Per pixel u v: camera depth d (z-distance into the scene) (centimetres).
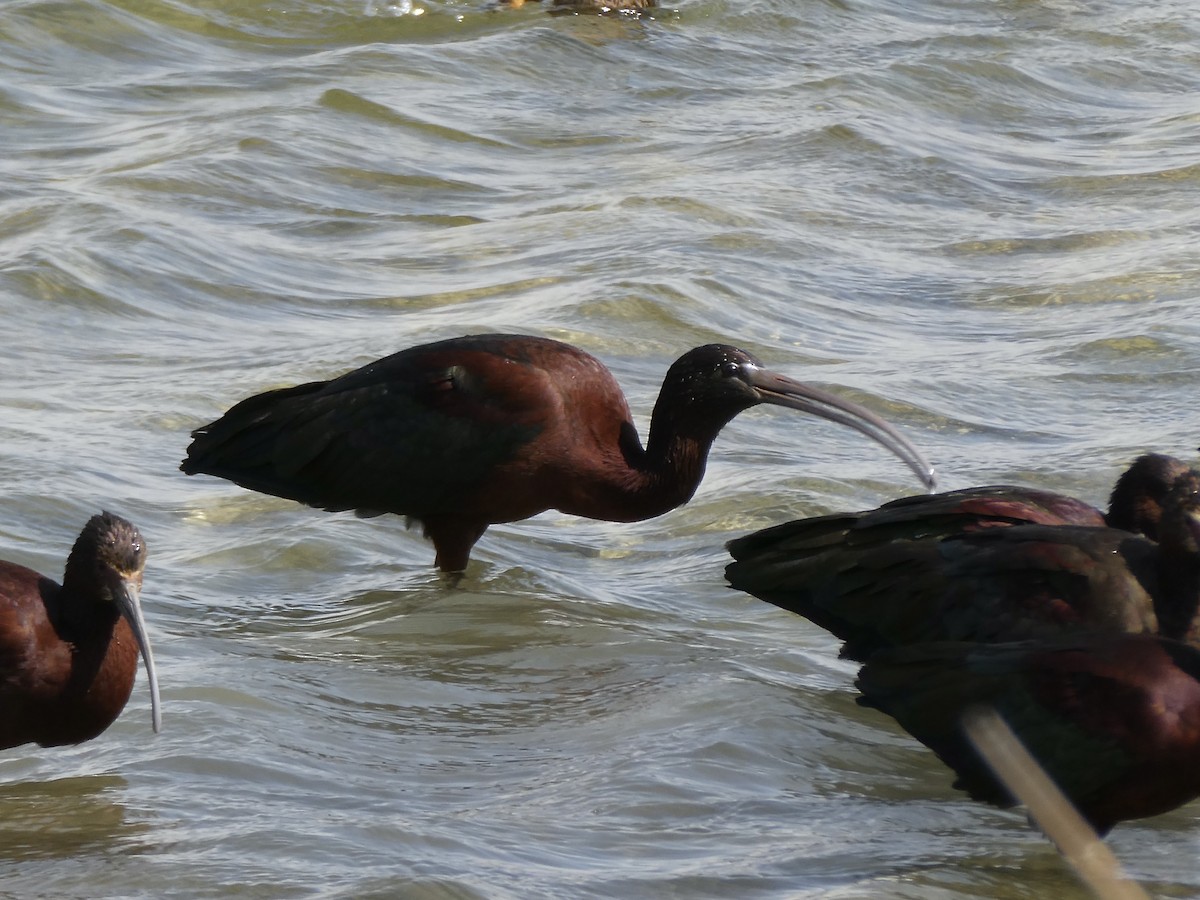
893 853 973
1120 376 1839
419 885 869
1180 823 1058
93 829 950
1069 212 2434
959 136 2792
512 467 1369
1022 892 941
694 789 1034
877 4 3494
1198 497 1100
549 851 936
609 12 3272
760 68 3080
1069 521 1192
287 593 1354
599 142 2656
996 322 2027
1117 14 3528
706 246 2186
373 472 1384
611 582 1406
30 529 1388
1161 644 991
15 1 2947
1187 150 2719
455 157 2545
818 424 1719
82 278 1977
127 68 2870
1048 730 984
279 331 1912
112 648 1049
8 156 2439
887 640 1155
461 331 1883
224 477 1433
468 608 1322
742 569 1224
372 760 1053
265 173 2394
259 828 946
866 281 2139
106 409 1666
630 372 1836
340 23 3191
